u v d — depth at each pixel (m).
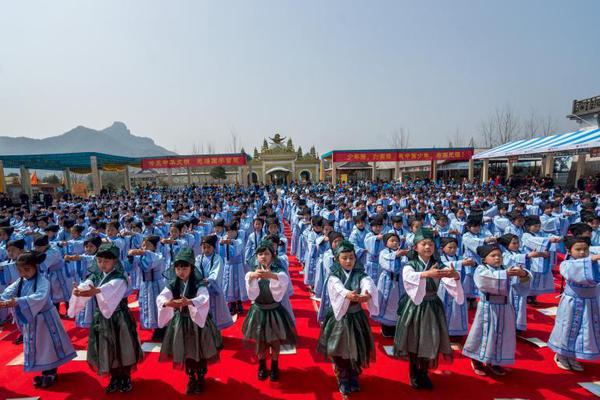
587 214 7.34
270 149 43.44
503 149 21.55
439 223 7.85
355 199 14.88
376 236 6.23
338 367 3.73
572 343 4.04
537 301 6.44
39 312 3.97
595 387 3.83
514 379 4.00
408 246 6.25
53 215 13.37
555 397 3.67
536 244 5.96
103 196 22.81
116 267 3.88
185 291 3.68
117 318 3.78
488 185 21.77
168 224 9.47
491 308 3.93
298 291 7.43
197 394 3.85
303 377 4.14
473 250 5.94
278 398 3.76
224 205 15.36
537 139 18.78
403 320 3.77
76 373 4.35
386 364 4.40
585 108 22.45
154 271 5.24
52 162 25.47
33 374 4.35
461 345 4.85
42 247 5.88
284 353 4.73
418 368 3.83
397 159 28.16
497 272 3.80
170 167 27.66
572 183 23.98
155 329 5.16
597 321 3.98
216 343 3.86
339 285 3.55
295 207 13.83
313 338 5.18
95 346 3.72
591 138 13.93
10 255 5.66
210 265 5.09
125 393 3.90
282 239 6.73
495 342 3.89
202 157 27.58
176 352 3.61
